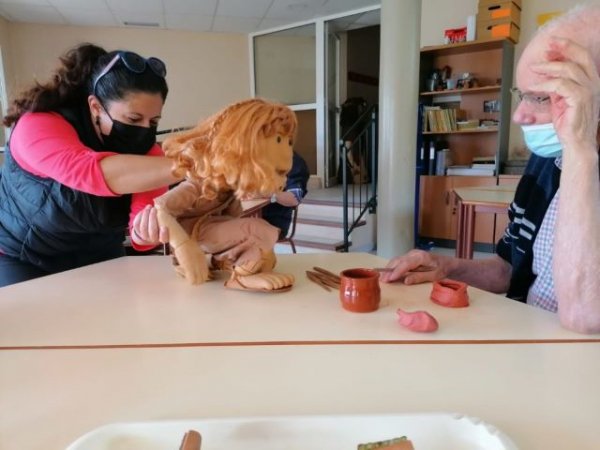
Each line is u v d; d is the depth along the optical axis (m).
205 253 0.97
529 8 4.18
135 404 0.50
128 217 1.15
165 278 1.03
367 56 7.36
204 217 0.93
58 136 0.97
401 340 0.68
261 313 0.80
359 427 0.42
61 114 1.06
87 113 1.11
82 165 0.89
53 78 1.08
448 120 4.38
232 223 0.91
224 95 6.36
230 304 0.85
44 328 0.73
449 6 4.48
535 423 0.46
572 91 0.64
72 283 0.99
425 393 0.52
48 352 0.64
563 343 0.66
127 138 1.09
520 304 0.83
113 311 0.81
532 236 0.96
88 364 0.60
